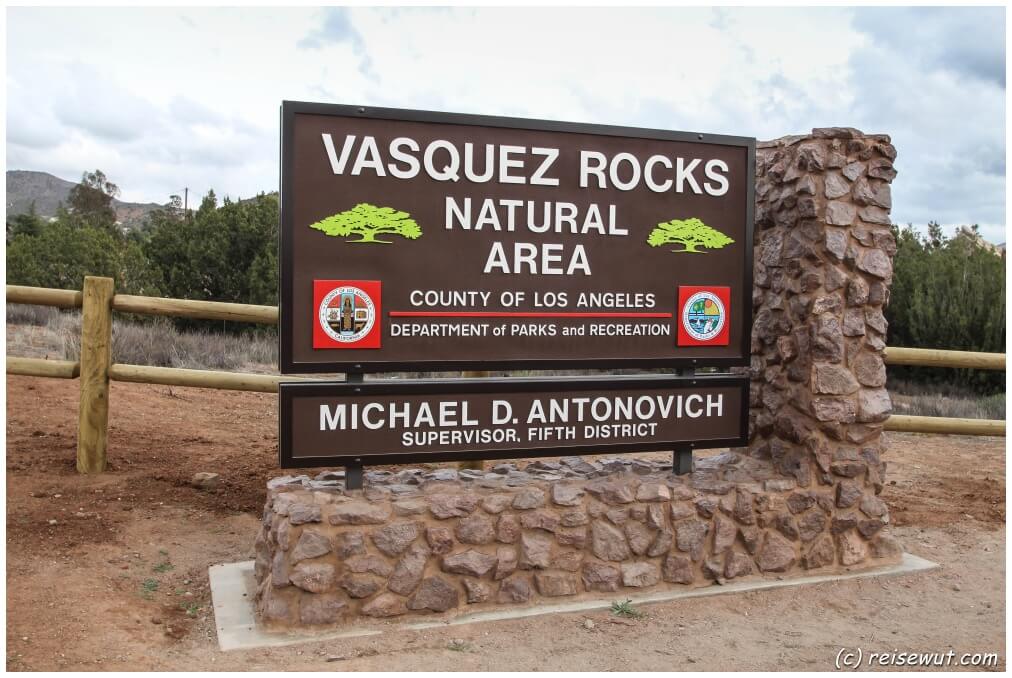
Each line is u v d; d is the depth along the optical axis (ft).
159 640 13.52
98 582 15.46
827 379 17.17
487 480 16.22
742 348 17.53
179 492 20.71
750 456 18.83
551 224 16.02
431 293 15.31
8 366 21.03
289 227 14.46
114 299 21.25
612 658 13.44
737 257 17.40
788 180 17.94
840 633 14.82
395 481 16.29
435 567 14.79
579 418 16.30
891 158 17.75
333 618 14.07
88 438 20.97
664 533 16.16
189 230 57.57
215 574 16.37
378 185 14.93
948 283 45.55
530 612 14.98
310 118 14.51
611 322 16.55
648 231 16.71
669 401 16.98
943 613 15.85
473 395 15.60
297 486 15.49
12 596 14.29
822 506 17.40
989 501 23.63
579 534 15.61
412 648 13.55
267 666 12.67
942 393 42.86
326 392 14.75
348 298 14.83
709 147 17.04
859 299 17.42
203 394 32.37
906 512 22.27
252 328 52.06
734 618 15.28
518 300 15.88
